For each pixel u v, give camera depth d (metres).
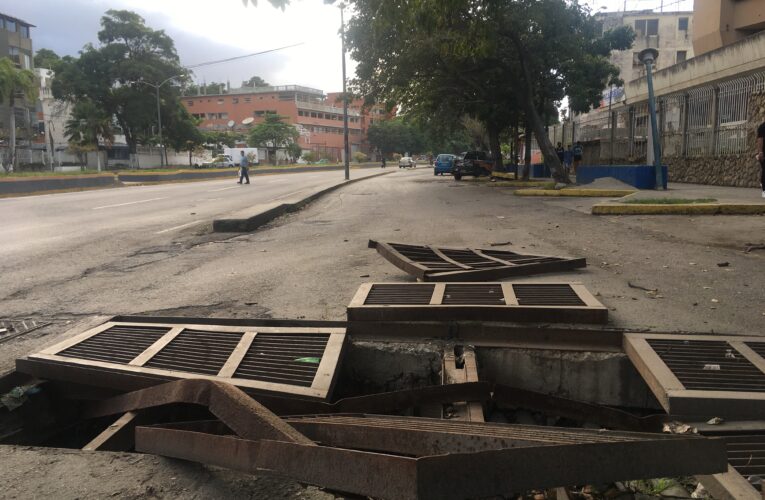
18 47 63.97
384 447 2.26
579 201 14.88
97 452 2.63
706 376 3.04
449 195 19.11
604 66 23.25
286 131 89.44
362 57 22.25
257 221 11.27
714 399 2.76
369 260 7.04
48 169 54.44
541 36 20.17
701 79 22.27
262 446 2.13
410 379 3.72
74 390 3.57
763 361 3.18
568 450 1.83
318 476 1.97
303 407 2.94
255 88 113.50
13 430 3.35
